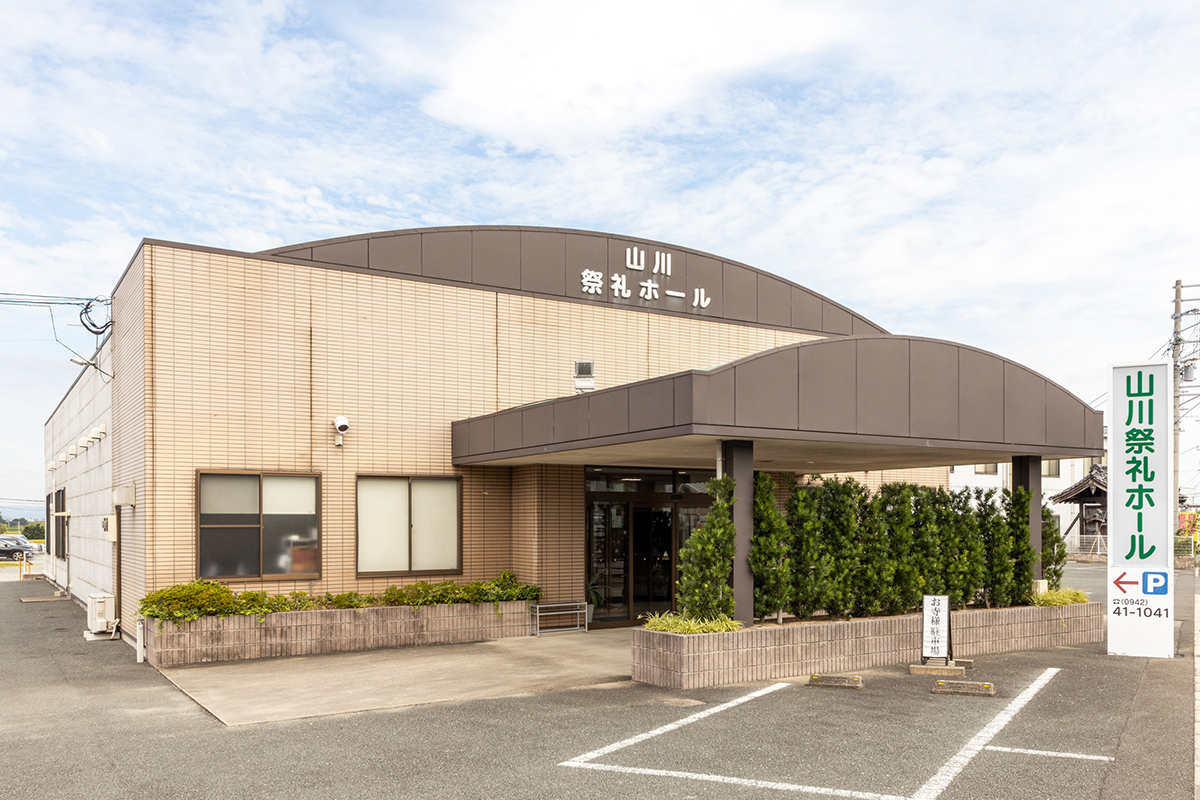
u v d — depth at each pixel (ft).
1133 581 42.70
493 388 53.83
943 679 36.06
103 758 24.77
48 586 92.63
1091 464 167.84
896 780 22.61
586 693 33.58
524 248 55.88
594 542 54.24
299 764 24.02
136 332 45.98
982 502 48.14
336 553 48.06
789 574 38.42
